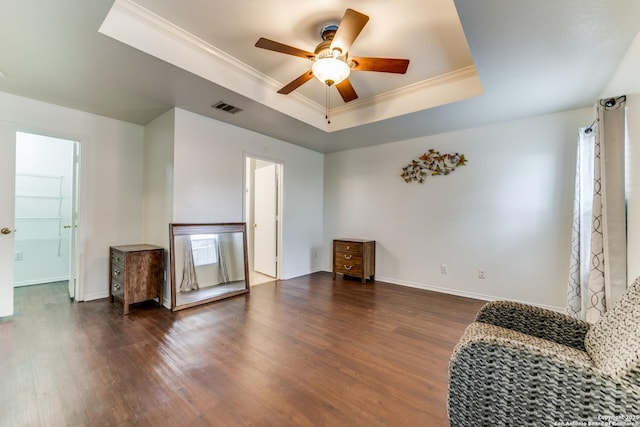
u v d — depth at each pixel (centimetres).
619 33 172
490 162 350
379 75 285
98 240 333
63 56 208
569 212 302
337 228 504
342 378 178
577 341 137
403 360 200
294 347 218
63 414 142
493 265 347
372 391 165
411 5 191
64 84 253
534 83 240
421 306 320
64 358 196
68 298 335
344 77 217
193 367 188
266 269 477
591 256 215
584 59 202
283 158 444
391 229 435
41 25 174
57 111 301
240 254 369
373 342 228
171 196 311
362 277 425
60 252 414
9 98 272
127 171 354
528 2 150
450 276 377
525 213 327
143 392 161
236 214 371
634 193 183
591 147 259
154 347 215
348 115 372
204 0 189
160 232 329
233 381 173
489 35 176
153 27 207
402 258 422
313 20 209
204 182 335
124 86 257
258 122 354
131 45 196
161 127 329
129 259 288
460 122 343
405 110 318
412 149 415
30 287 379
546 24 166
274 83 303
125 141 353
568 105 288
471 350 108
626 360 90
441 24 210
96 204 331
